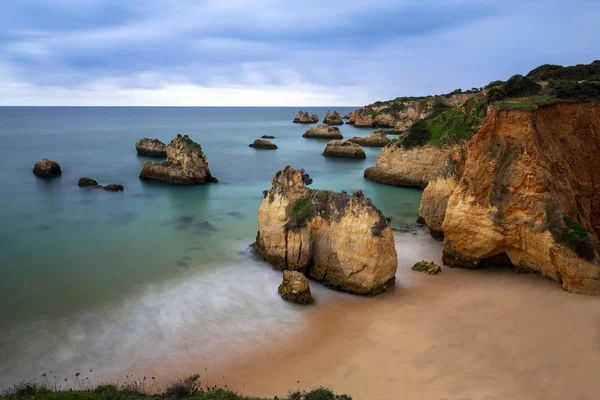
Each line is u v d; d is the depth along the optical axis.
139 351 18.09
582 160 26.59
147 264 28.41
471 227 25.09
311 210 25.47
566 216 21.94
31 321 20.83
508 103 26.20
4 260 29.20
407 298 22.23
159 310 21.80
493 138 25.09
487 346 16.70
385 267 22.98
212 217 40.84
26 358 17.67
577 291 20.77
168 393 14.19
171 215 41.62
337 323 19.91
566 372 14.60
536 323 18.08
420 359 16.23
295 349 17.88
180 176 57.28
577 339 16.44
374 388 14.66
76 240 33.69
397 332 18.48
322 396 13.52
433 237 33.34
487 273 25.06
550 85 31.53
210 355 17.67
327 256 24.44
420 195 51.81
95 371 16.72
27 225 37.84
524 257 23.89
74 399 13.19
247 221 39.34
